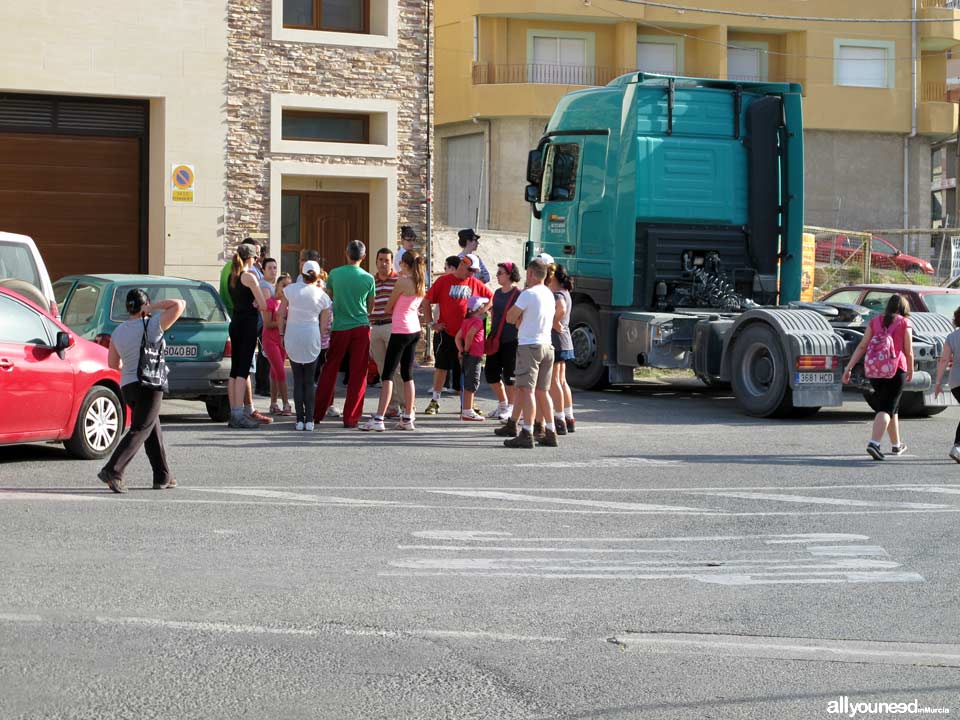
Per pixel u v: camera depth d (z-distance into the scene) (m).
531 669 6.68
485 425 17.38
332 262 25.48
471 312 17.61
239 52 24.28
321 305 16.48
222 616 7.55
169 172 23.83
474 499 11.70
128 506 10.99
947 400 19.19
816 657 7.00
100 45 23.41
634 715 6.00
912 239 51.56
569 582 8.60
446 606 7.91
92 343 14.11
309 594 8.10
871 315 21.20
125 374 11.78
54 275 23.81
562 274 16.52
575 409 19.42
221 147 24.17
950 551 9.73
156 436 11.91
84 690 6.21
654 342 20.45
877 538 10.19
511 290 17.11
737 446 15.67
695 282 21.61
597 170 21.70
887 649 7.17
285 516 10.67
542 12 47.06
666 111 21.47
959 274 44.19
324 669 6.61
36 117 23.58
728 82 21.64
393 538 9.88
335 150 24.97
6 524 10.08
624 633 7.41
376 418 16.56
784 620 7.75
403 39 25.45
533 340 15.20
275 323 18.02
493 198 47.81
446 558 9.22
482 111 47.19
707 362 19.67
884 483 13.00
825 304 19.19
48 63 23.11
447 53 48.56
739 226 22.05
